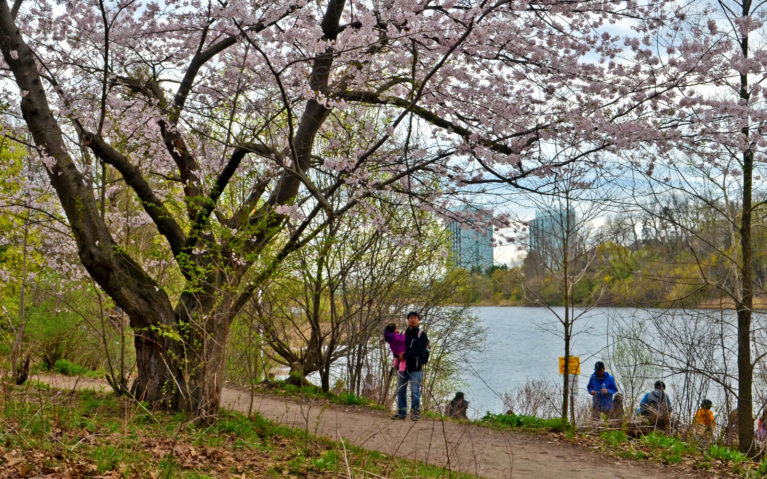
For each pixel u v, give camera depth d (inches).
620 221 464.8
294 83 372.2
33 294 543.2
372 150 332.2
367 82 369.4
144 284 339.6
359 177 345.7
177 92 368.2
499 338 1841.8
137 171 351.6
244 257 335.0
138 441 234.7
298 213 356.2
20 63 317.7
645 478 296.2
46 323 540.1
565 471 302.7
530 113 350.3
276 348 589.9
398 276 592.7
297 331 604.4
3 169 499.5
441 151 350.0
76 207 325.1
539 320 2581.2
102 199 341.4
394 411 458.6
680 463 328.5
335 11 340.2
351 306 599.2
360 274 589.9
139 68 390.9
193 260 342.0
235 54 375.2
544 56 327.0
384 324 629.3
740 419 376.8
